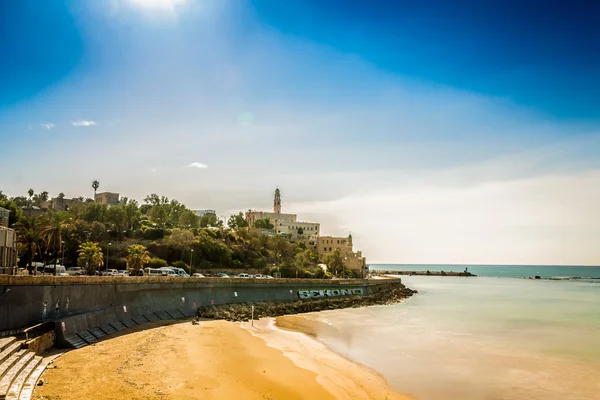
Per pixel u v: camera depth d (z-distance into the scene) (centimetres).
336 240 19400
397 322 7431
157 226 14212
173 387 3095
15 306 3847
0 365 2900
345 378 3738
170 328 5594
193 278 7281
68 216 11581
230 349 4584
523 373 4091
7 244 5166
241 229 14662
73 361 3556
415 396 3406
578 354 4866
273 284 9419
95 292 5025
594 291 16538
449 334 6159
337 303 10269
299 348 4912
